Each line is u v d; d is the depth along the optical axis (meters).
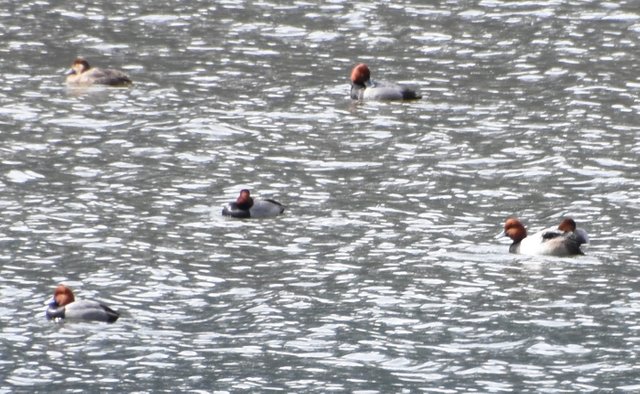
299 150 61.59
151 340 42.91
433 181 57.69
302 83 71.75
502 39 79.44
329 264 48.78
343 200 55.38
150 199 55.31
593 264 48.59
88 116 65.94
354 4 86.88
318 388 39.84
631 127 64.44
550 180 57.72
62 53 77.00
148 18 84.31
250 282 47.28
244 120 65.62
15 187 56.34
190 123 65.00
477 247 50.31
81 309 44.06
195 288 46.75
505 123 65.25
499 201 55.28
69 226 52.16
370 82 69.50
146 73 73.38
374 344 42.59
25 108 66.88
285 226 52.53
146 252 49.78
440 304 45.41
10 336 42.97
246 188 56.72
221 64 75.06
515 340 42.84
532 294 46.12
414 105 68.12
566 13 84.44
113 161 59.81
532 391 39.59
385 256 49.50
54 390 39.66
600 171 58.62
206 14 85.19
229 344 42.66
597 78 72.06
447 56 76.50
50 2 87.56
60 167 58.88
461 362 41.44
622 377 40.41
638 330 43.41
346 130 64.38
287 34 80.81
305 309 45.09
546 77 72.44
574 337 43.03
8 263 48.53
